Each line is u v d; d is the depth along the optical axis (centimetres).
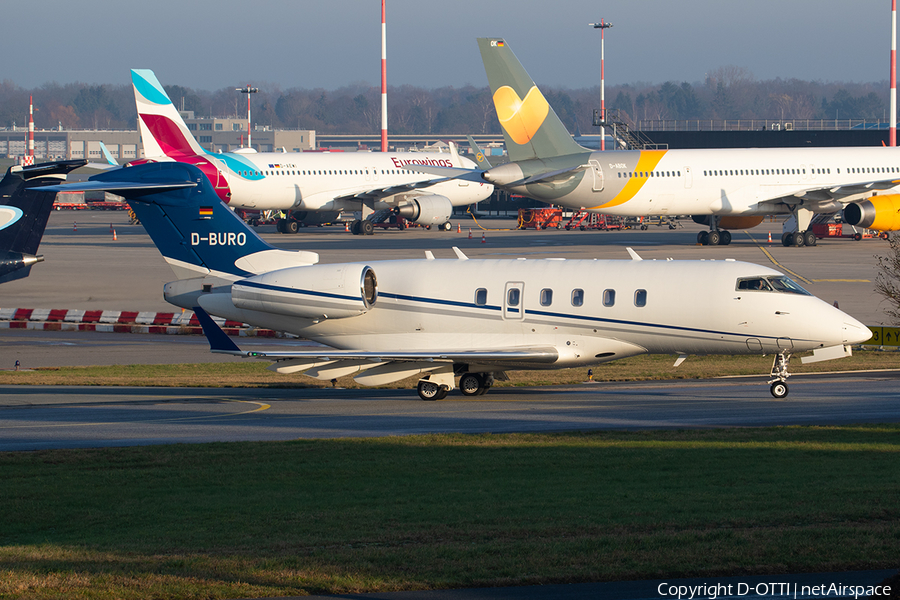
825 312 11175
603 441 8625
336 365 11494
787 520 5859
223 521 6044
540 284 12000
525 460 7869
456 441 8712
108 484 7175
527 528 5731
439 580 4794
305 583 4769
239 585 4744
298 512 6250
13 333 18038
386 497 6669
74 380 13012
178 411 10688
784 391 11181
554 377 13325
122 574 4897
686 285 11550
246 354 10956
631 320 11688
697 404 10806
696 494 6600
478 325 12175
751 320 11262
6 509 6438
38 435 9256
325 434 9300
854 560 5034
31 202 13500
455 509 6256
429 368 11506
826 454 7956
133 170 12606
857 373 13138
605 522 5850
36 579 4809
